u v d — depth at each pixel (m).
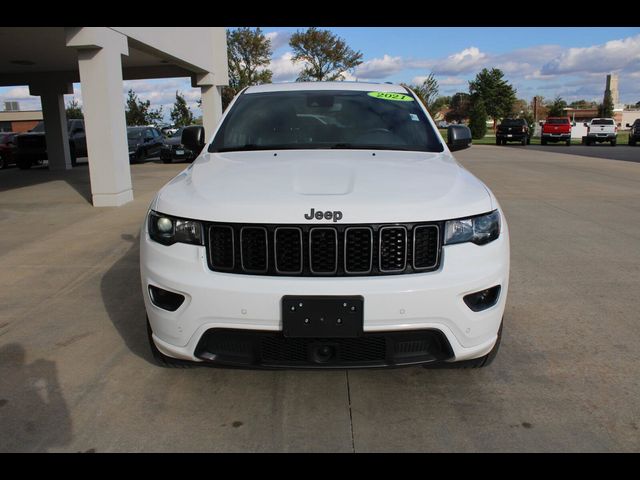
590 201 9.33
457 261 2.44
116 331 3.75
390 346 2.41
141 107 52.09
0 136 19.55
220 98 18.08
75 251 6.05
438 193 2.57
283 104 3.91
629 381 3.00
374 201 2.44
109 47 8.99
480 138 52.84
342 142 3.53
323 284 2.34
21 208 9.06
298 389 2.92
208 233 2.45
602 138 33.75
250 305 2.36
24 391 2.93
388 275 2.41
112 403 2.80
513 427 2.57
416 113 3.90
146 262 2.64
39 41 11.66
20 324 3.90
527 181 12.44
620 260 5.54
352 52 47.28
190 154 19.95
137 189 11.63
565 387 2.94
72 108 54.06
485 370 3.13
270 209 2.40
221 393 2.89
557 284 4.74
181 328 2.49
